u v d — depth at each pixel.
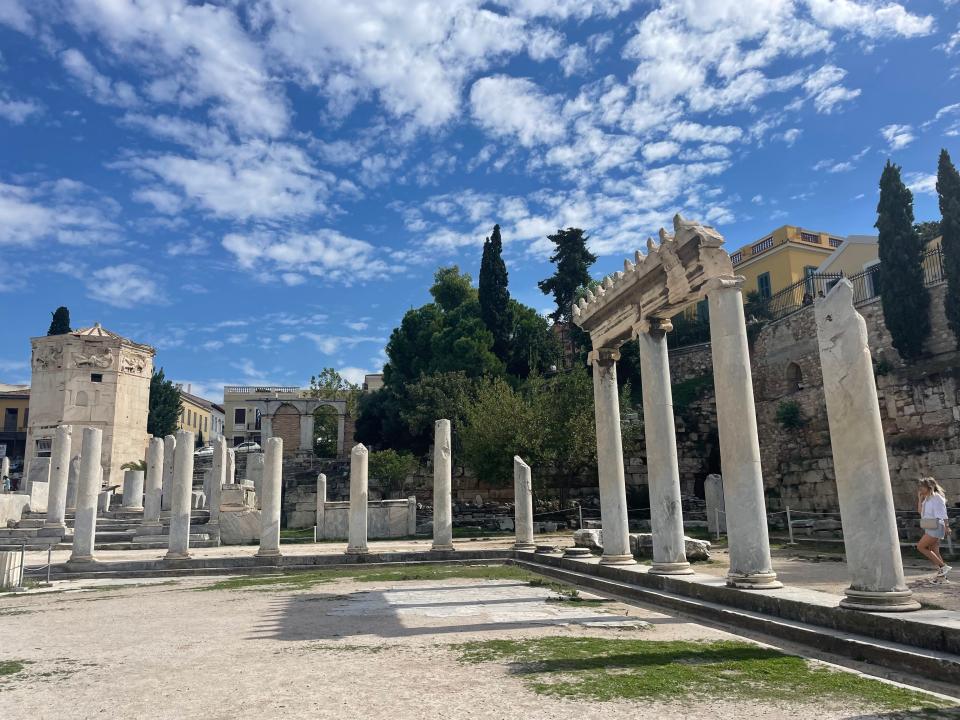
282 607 13.59
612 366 17.09
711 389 41.56
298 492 41.53
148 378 56.66
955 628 6.94
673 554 13.64
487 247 55.16
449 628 10.62
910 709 5.89
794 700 6.25
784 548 22.14
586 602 13.43
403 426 48.50
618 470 16.55
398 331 56.44
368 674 7.66
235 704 6.56
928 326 27.69
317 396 73.50
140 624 11.91
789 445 35.56
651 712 5.98
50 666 8.59
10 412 76.00
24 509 32.78
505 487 41.38
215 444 32.72
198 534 29.09
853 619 8.20
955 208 26.50
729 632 9.89
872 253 42.97
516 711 6.09
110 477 52.12
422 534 34.03
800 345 35.25
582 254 60.44
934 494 12.39
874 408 8.54
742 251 56.94
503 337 53.31
